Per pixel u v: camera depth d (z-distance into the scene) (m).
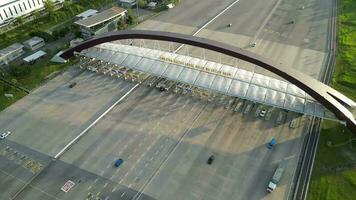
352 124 64.69
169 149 65.88
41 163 64.44
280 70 67.38
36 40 102.88
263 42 100.25
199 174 60.62
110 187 59.09
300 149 64.81
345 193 56.25
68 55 93.69
